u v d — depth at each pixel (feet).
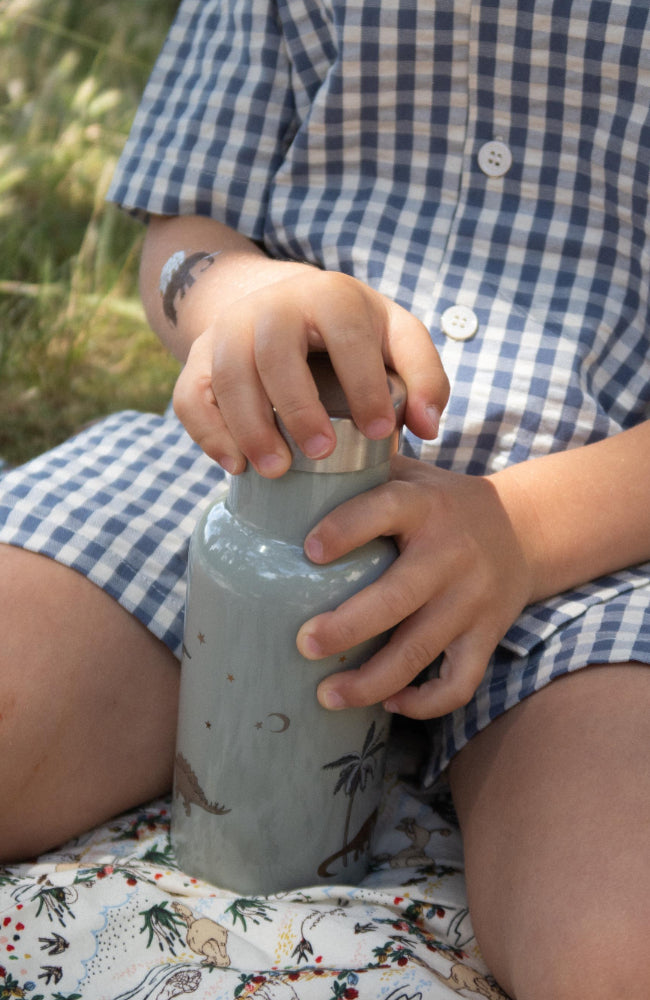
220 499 2.61
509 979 2.38
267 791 2.53
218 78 3.63
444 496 2.54
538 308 3.14
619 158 3.05
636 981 2.09
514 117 3.14
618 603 2.77
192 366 2.54
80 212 7.47
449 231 3.23
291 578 2.34
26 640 2.77
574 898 2.23
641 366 3.19
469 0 3.01
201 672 2.51
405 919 2.61
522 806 2.48
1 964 2.37
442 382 2.48
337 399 2.35
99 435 3.52
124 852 2.82
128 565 2.96
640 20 2.91
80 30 8.98
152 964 2.41
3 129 7.66
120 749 2.89
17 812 2.72
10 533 2.97
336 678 2.41
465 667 2.53
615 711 2.51
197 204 3.57
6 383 5.91
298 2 3.43
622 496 2.84
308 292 2.39
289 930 2.49
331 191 3.40
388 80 3.21
